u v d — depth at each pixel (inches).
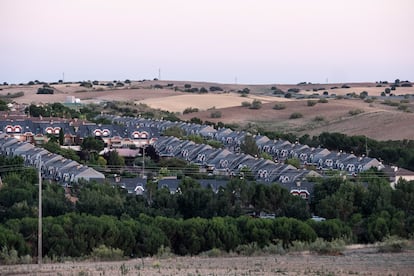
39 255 2160.4
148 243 2432.3
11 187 3159.5
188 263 2047.2
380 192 3159.5
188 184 3405.5
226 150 5123.0
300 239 2546.8
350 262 2038.6
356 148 5580.7
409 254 2225.6
